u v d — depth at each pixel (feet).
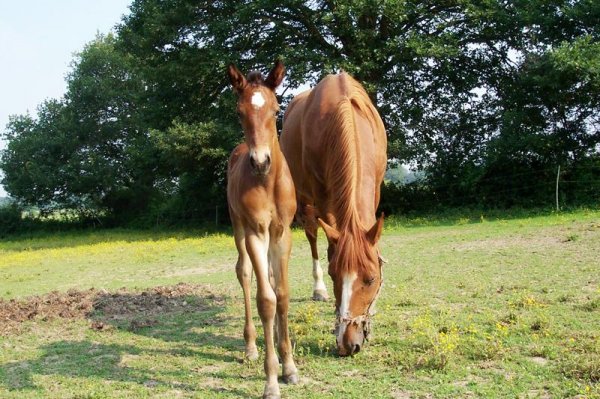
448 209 68.13
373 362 16.08
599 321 18.48
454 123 75.46
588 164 63.16
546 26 63.52
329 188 17.94
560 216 51.47
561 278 25.57
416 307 22.08
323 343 17.69
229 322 22.21
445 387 13.83
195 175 80.59
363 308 14.56
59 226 114.52
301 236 52.49
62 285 35.99
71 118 116.47
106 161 113.70
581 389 13.16
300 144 22.59
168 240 66.33
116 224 114.11
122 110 119.24
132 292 29.50
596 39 60.85
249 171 15.30
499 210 62.75
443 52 63.10
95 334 21.26
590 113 64.49
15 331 22.07
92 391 14.87
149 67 78.02
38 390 15.44
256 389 14.73
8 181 116.16
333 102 19.95
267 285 14.47
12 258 58.54
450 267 30.55
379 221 14.64
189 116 77.20
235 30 70.28
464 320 19.45
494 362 15.38
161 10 74.38
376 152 20.52
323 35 71.61
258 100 14.67
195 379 15.75
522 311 20.29
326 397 13.73
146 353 18.56
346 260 14.40
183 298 27.20
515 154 64.85
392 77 67.92
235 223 17.97
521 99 67.10
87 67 121.49
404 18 63.46
